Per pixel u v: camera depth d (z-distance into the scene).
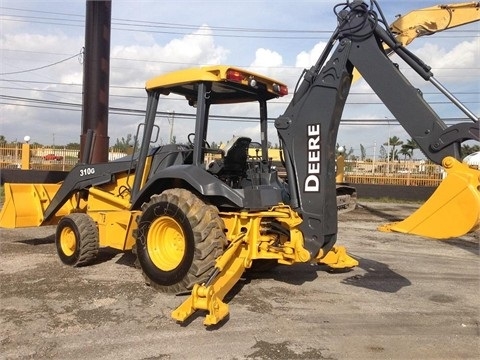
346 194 14.25
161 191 5.57
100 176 6.54
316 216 4.78
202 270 4.70
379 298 5.20
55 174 17.20
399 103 4.45
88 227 6.11
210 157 5.61
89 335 3.92
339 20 4.79
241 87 5.54
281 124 5.00
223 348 3.71
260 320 4.36
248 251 4.85
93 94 13.09
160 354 3.58
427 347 3.86
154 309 4.55
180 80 5.27
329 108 4.74
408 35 8.58
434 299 5.23
